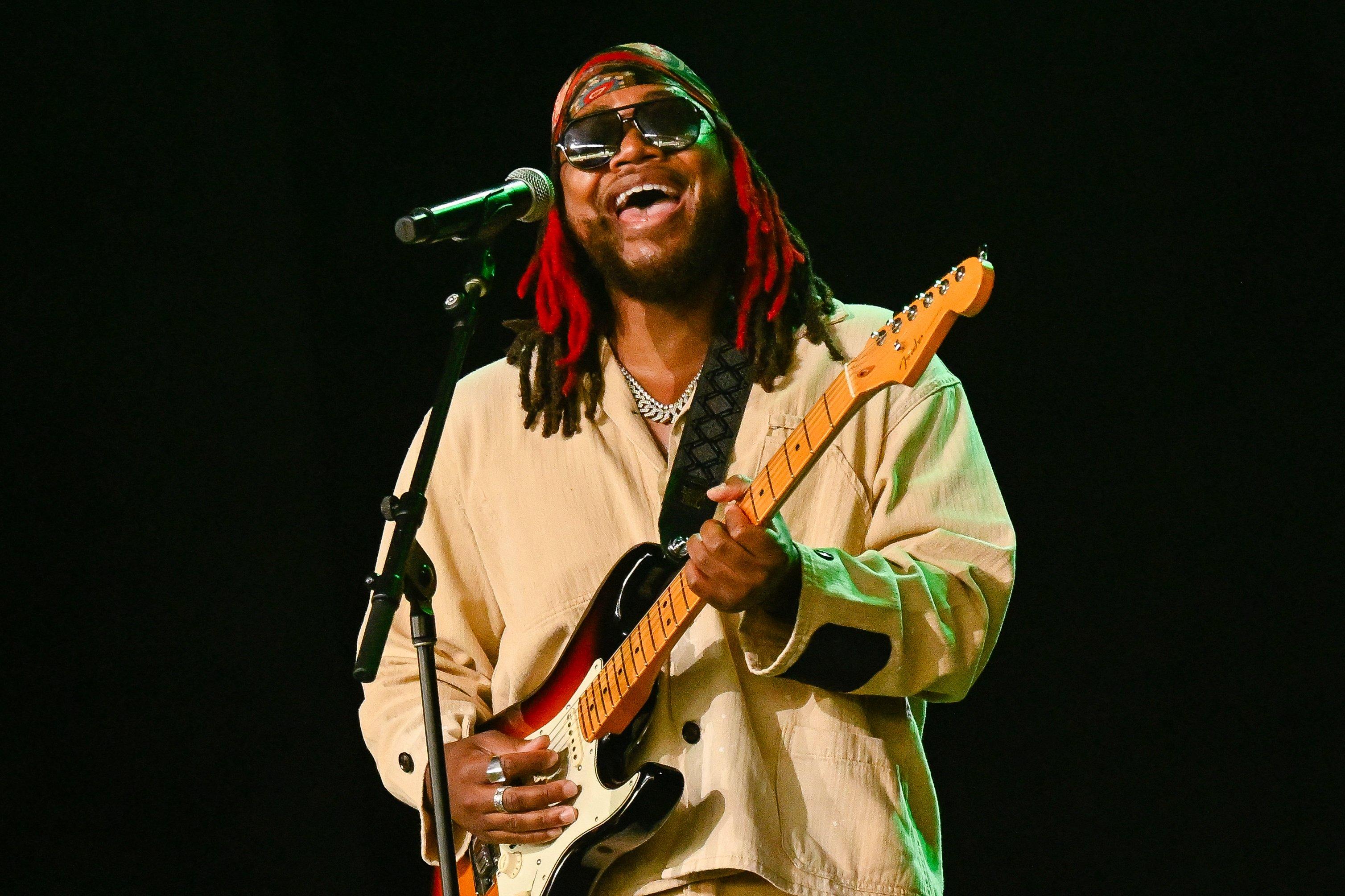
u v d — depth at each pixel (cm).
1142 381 1323
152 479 1402
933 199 1399
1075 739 1318
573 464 823
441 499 864
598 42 1512
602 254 833
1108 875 1288
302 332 1454
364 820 1407
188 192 1427
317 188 1480
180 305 1419
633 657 729
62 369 1385
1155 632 1304
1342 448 1252
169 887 1361
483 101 1512
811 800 718
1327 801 1231
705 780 722
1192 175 1307
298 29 1480
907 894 704
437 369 1483
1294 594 1262
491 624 870
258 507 1422
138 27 1409
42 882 1337
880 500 772
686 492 784
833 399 647
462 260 1500
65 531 1378
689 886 710
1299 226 1266
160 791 1372
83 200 1395
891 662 709
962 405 805
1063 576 1334
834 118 1436
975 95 1391
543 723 788
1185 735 1285
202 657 1395
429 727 673
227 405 1425
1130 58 1331
